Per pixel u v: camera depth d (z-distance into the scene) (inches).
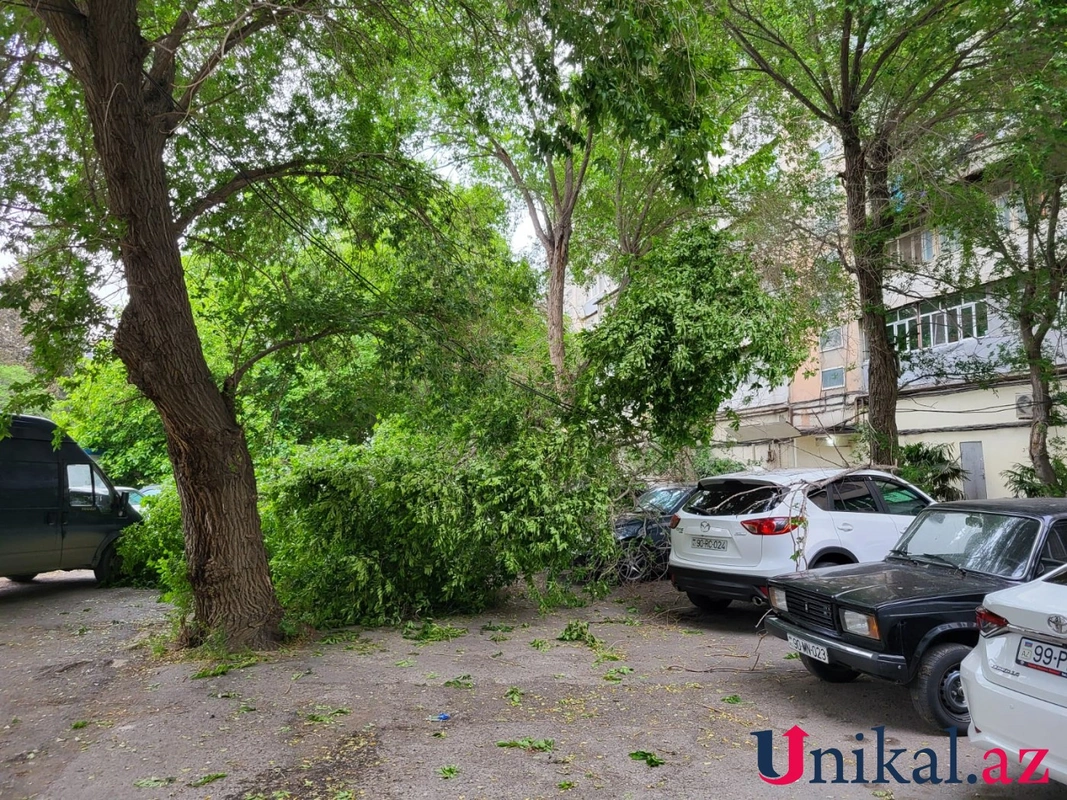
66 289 282.8
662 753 181.5
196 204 313.4
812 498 323.0
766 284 543.8
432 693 228.7
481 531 319.3
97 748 187.0
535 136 306.8
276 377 369.7
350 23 356.2
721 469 559.5
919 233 617.0
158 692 230.5
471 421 359.3
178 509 406.9
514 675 249.9
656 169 618.5
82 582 460.8
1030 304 496.1
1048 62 399.5
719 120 520.7
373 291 342.6
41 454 408.5
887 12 462.0
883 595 204.2
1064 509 220.5
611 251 689.6
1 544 382.0
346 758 177.6
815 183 583.8
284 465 360.8
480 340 350.9
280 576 328.8
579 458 345.1
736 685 241.0
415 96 493.7
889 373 521.7
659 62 300.0
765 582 303.0
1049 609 142.4
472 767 171.9
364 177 357.1
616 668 259.8
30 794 162.9
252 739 190.4
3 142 311.7
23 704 225.0
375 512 323.9
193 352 269.0
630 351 331.0
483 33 350.6
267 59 351.3
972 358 580.7
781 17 543.8
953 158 490.6
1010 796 160.4
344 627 316.5
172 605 378.3
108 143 254.4
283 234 374.3
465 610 349.4
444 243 362.3
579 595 395.2
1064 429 590.2
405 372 335.0
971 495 664.4
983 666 155.5
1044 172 436.8
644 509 429.1
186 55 340.2
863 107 519.8
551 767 172.1
